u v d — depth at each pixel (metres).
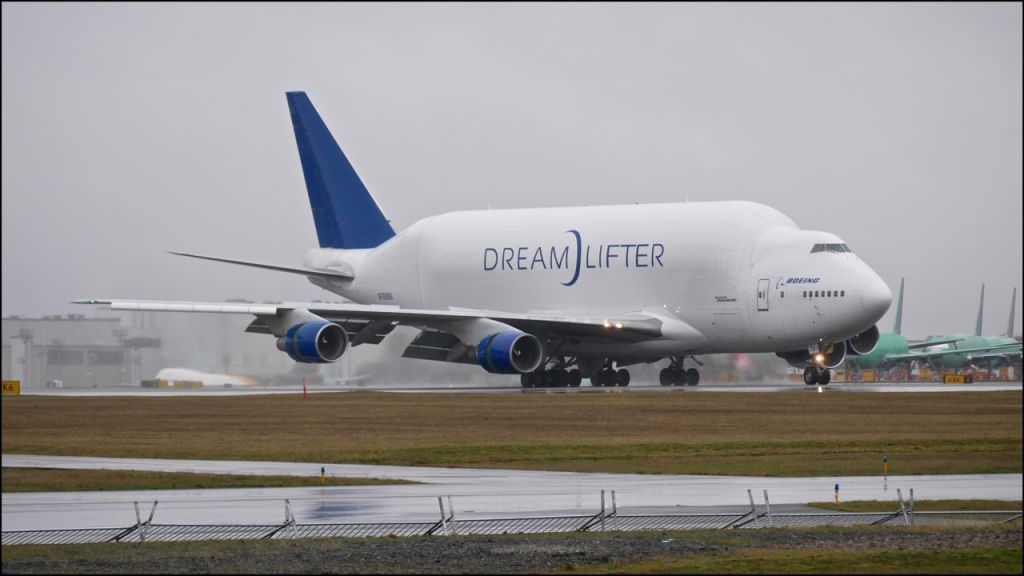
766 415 199.38
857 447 158.50
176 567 89.00
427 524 105.12
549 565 88.81
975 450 156.25
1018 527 103.69
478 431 181.00
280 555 93.38
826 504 115.56
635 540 98.38
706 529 103.31
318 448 161.75
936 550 92.75
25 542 99.12
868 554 91.25
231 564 90.00
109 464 145.88
